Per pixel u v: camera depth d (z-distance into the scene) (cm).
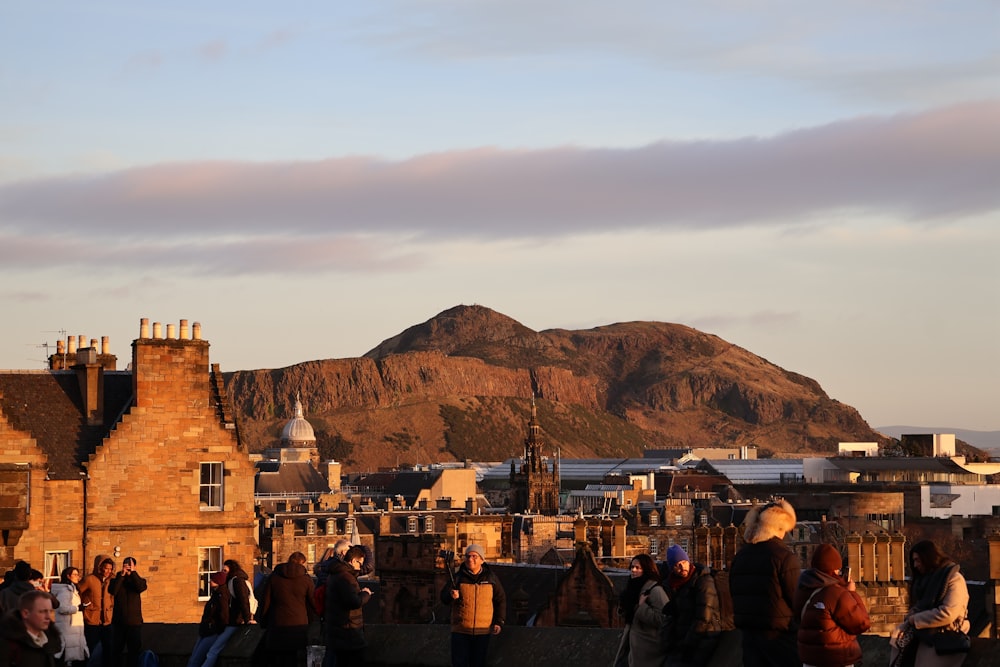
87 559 8475
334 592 4062
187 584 8675
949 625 2805
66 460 8519
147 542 8606
